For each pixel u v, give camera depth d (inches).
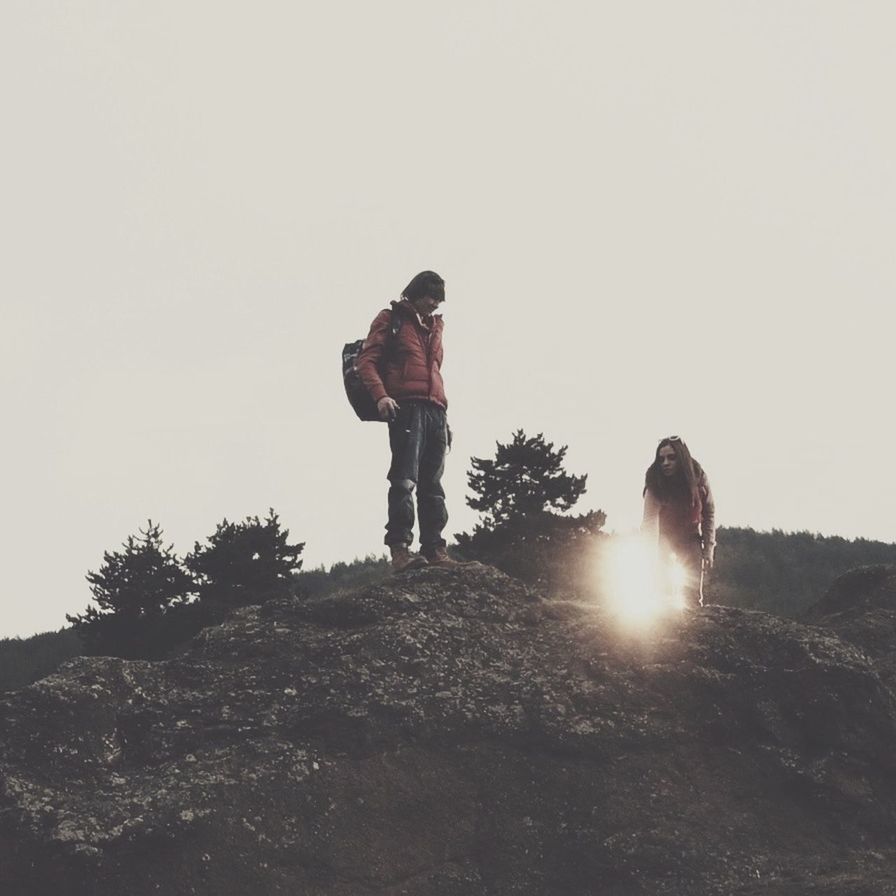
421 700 251.9
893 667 305.6
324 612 278.2
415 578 292.0
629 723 255.0
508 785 243.3
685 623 276.7
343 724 244.5
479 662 266.8
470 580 292.4
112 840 215.5
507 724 250.7
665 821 240.1
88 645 1071.6
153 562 1076.5
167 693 254.8
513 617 284.0
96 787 232.8
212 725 247.0
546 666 267.4
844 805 249.8
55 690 244.1
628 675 264.5
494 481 1187.3
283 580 1107.3
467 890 228.4
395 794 237.0
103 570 1077.1
